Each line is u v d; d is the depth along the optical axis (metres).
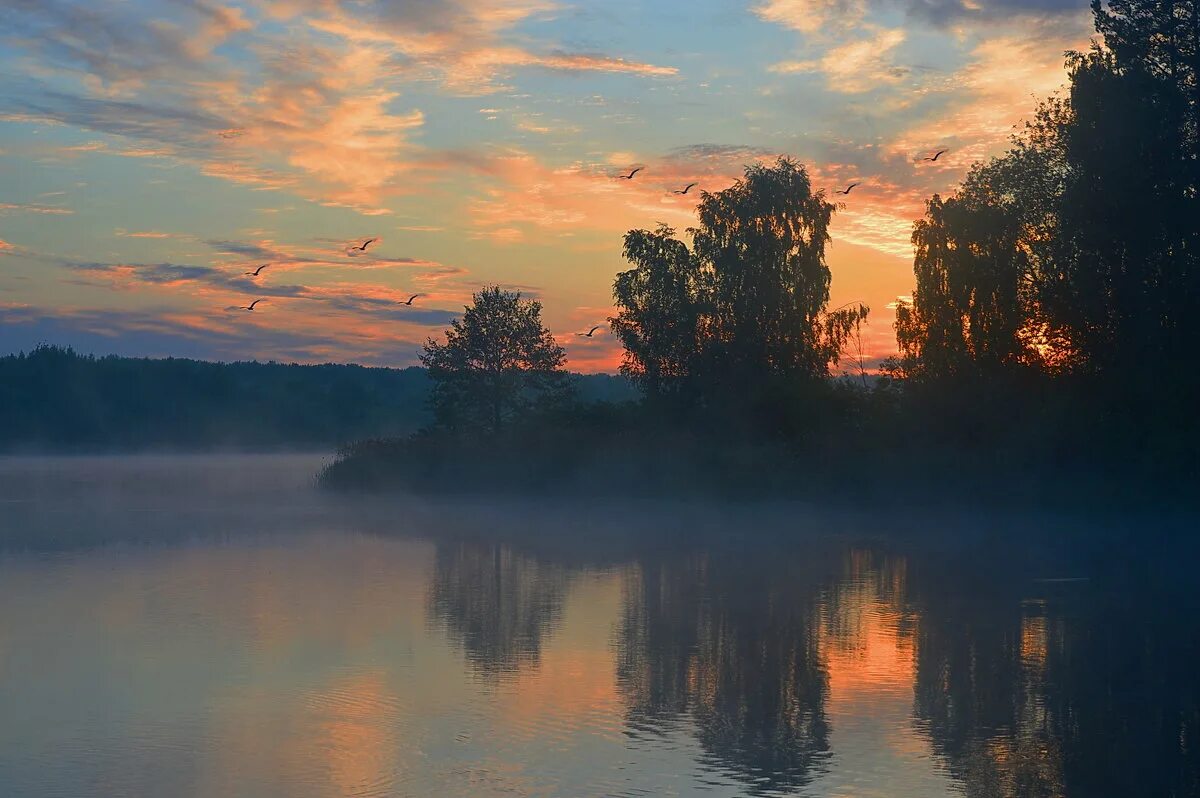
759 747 13.99
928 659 19.30
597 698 16.47
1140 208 43.25
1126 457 46.53
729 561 34.41
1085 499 46.62
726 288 65.00
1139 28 46.06
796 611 24.52
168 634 21.47
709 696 16.61
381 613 24.11
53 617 23.45
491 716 15.43
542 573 31.30
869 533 44.34
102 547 38.50
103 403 164.25
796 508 55.09
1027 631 22.06
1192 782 12.62
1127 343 45.03
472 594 27.02
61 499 64.44
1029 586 28.83
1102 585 28.98
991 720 15.27
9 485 79.75
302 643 20.56
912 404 55.84
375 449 73.44
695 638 21.19
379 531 45.09
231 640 20.83
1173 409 45.28
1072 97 47.00
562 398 74.81
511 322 74.94
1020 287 52.91
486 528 46.66
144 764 13.48
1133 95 44.34
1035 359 54.84
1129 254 44.38
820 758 13.55
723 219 66.00
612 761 13.45
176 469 108.69
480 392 74.94
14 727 15.05
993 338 54.66
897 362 60.69
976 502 49.78
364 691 16.91
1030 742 14.21
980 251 55.12
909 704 16.14
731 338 64.38
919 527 46.91
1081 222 45.06
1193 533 44.09
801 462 56.56
